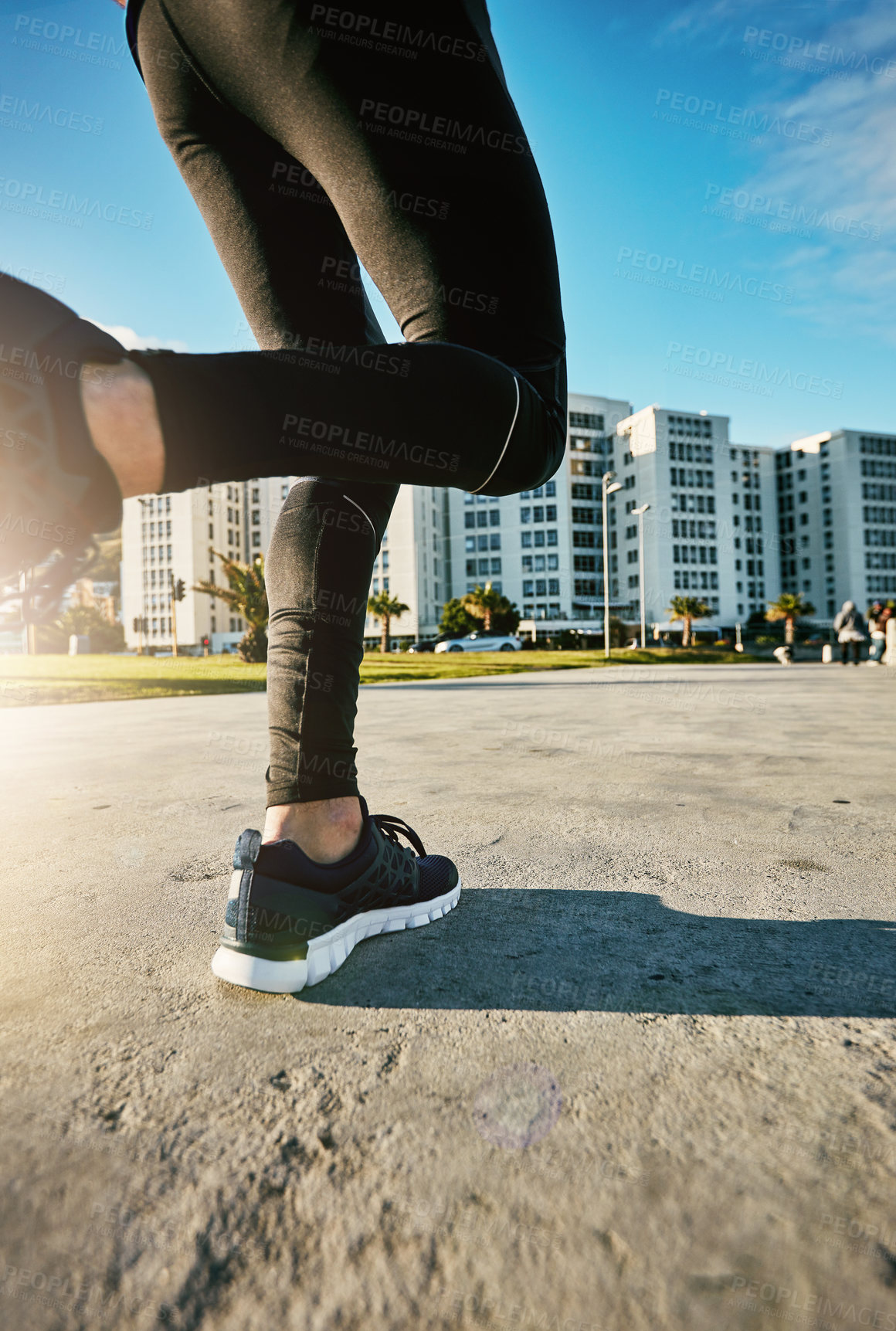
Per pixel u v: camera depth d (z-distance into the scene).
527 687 10.85
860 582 73.25
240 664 21.69
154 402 0.50
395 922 1.14
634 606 71.44
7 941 1.14
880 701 6.71
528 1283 0.47
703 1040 0.80
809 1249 0.49
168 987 0.95
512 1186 0.56
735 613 71.44
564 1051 0.77
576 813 2.04
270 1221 0.53
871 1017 0.85
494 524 74.62
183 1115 0.66
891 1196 0.55
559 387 0.88
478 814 2.03
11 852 1.69
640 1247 0.50
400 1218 0.53
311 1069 0.74
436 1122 0.65
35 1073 0.74
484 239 0.82
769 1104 0.67
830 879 1.41
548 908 1.26
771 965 1.00
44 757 3.50
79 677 14.64
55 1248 0.50
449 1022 0.84
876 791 2.31
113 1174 0.58
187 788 2.55
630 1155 0.60
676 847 1.66
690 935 1.12
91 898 1.35
